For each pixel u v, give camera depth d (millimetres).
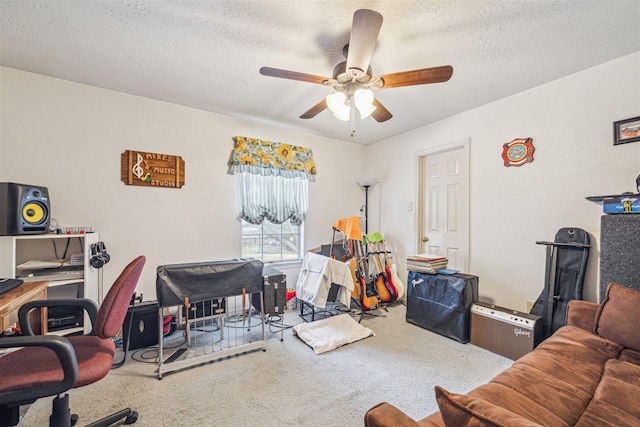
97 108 2623
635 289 1828
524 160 2607
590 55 2055
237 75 2395
